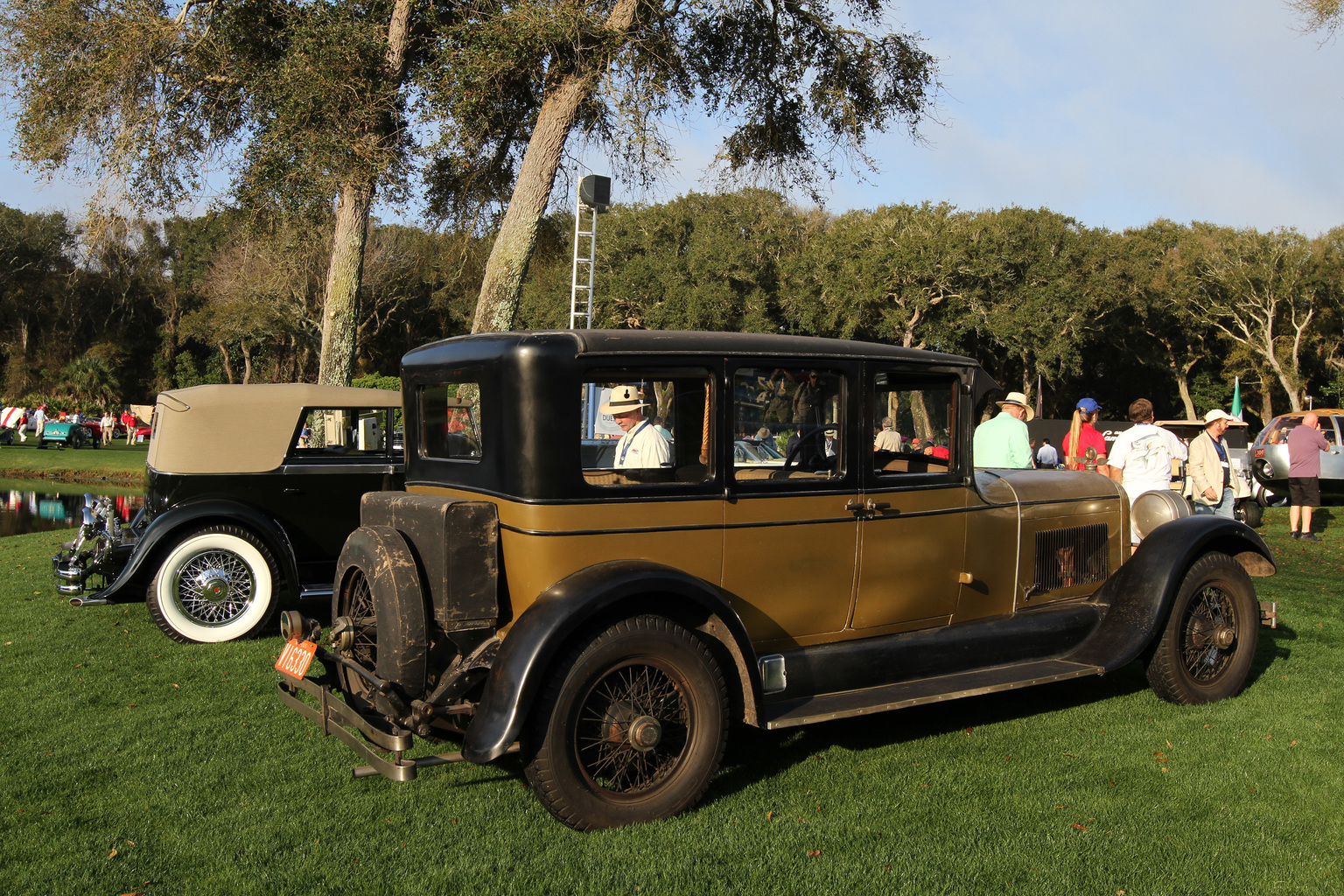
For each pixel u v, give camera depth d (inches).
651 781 133.3
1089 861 118.8
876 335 1469.0
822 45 524.4
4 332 2348.7
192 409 256.2
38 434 1334.9
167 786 144.2
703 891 111.4
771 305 1541.6
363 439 280.4
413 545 139.1
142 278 2257.6
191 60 494.0
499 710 119.8
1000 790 142.4
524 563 131.6
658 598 134.3
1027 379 1541.6
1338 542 432.8
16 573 343.6
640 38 430.3
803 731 172.9
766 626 149.9
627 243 1523.1
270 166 451.8
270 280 1392.7
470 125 440.8
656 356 137.8
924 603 167.9
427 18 474.9
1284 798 138.6
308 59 450.3
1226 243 1566.2
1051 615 179.5
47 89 470.3
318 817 132.8
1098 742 164.1
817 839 125.3
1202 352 1758.1
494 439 136.1
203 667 216.2
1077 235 1464.1
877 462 163.6
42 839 125.5
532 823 130.5
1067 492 193.3
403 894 110.8
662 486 138.5
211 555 246.5
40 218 2236.7
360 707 146.3
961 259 1338.6
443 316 1854.1
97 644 237.9
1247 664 190.9
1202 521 186.5
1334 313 1577.3
